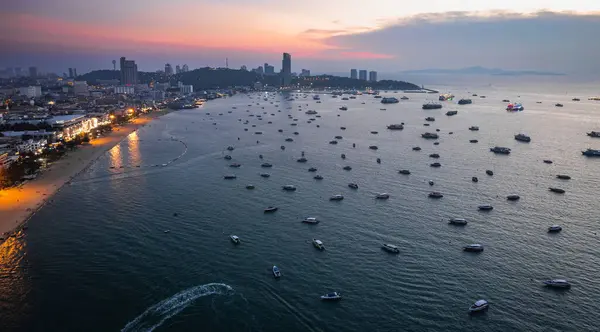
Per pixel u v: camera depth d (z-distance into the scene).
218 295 152.62
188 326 137.25
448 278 164.50
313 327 137.50
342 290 156.38
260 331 135.38
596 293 155.88
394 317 142.12
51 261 175.75
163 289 156.12
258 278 163.50
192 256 179.62
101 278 162.88
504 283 161.62
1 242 192.75
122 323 138.62
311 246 189.75
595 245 192.38
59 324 138.12
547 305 148.75
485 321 140.38
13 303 148.50
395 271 169.12
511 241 195.88
